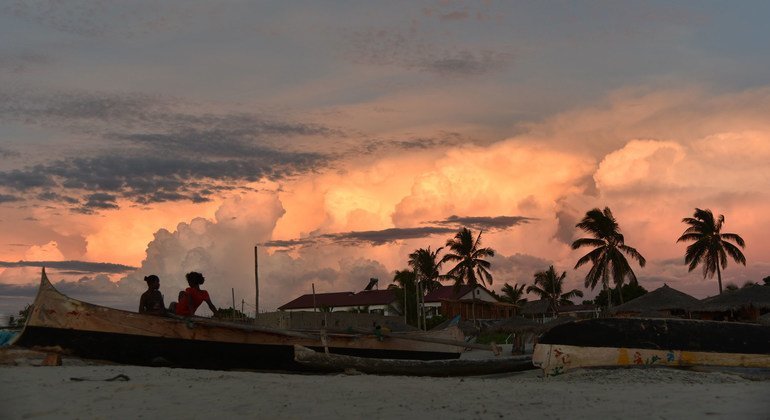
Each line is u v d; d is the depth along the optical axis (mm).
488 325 47906
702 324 15438
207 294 16062
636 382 12828
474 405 9047
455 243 76750
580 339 15266
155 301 15812
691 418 7641
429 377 15086
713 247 64125
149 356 15227
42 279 15242
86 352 15055
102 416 8234
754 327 15484
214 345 15672
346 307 87938
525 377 16531
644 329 15266
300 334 16781
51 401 9445
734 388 10781
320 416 8188
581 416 8023
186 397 9695
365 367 15320
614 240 64938
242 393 10094
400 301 84688
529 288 87938
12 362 16484
